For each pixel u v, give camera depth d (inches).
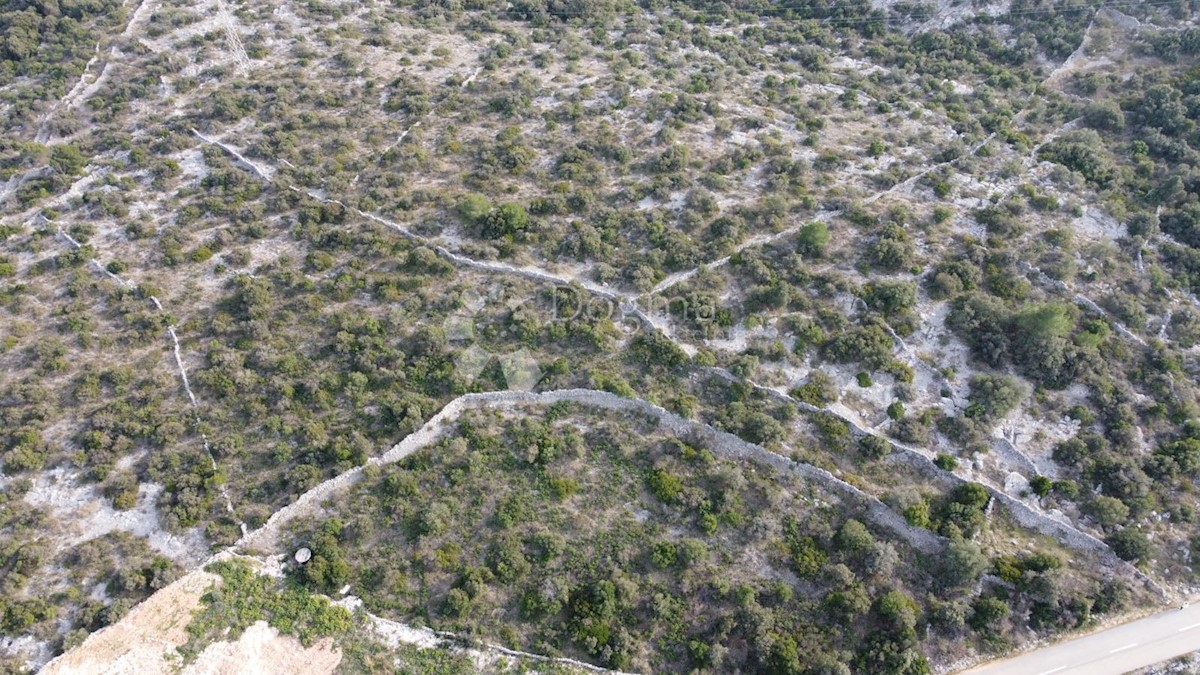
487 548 2367.1
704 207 3221.0
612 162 3417.8
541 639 2244.1
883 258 3024.1
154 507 2348.7
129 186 3218.5
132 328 2755.9
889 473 2578.7
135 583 2182.6
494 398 2637.8
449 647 2210.9
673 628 2276.1
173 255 2962.6
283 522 2356.1
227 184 3243.1
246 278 2906.0
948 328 2906.0
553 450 2513.5
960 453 2645.2
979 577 2383.1
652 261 2997.0
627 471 2517.2
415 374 2657.5
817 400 2689.5
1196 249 3179.1
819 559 2372.0
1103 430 2731.3
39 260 2970.0
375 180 3280.0
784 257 3056.1
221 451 2447.1
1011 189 3398.1
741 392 2684.5
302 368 2679.6
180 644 2122.3
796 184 3361.2
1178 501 2586.1
